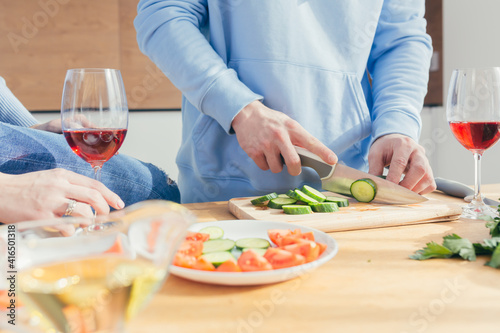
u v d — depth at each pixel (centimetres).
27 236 40
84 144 79
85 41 341
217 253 65
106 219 43
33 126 120
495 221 77
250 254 60
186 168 148
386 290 58
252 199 109
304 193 104
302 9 131
